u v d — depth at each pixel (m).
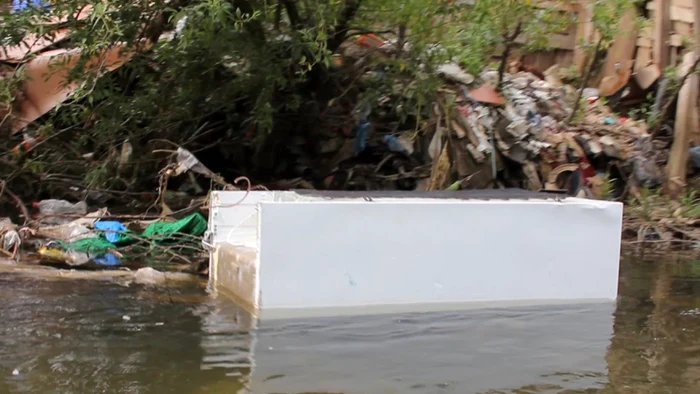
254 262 3.54
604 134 9.37
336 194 4.02
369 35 8.04
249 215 4.50
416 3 7.02
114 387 2.63
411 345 3.17
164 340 3.17
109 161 7.27
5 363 2.87
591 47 9.21
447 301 3.61
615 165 8.97
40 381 2.68
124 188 7.52
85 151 7.84
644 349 3.29
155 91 7.22
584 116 9.79
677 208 8.26
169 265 5.01
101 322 3.46
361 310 3.48
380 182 8.22
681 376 2.95
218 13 5.89
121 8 6.34
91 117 7.23
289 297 3.40
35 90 7.28
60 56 6.95
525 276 3.75
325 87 8.17
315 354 3.02
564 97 10.05
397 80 8.10
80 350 3.04
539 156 8.60
